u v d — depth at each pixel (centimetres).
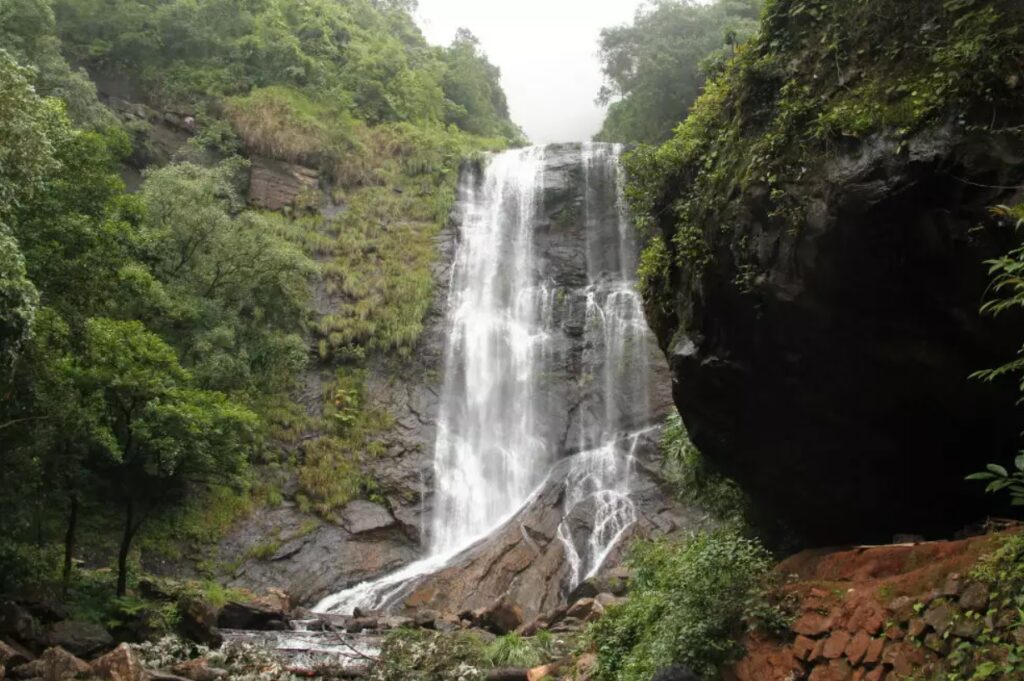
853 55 756
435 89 4481
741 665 768
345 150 3534
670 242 1027
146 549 2095
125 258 1938
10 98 1150
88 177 1522
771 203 800
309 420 2666
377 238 3288
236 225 2433
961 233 668
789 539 1083
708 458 1112
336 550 2389
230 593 1816
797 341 833
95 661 1062
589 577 2084
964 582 602
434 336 3056
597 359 3089
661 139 4131
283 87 3681
